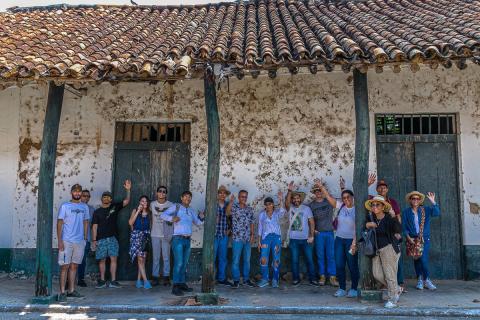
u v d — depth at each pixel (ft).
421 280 24.79
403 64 20.62
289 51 21.67
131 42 25.58
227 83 28.09
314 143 28.91
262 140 29.12
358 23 26.68
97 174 29.30
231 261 27.76
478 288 25.18
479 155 28.07
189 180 29.17
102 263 26.61
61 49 23.48
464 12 27.04
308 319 20.02
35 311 21.21
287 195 27.78
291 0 34.73
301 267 27.78
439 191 28.50
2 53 22.59
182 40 24.81
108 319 20.26
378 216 21.43
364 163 22.09
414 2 32.17
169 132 30.19
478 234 27.55
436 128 29.09
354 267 23.38
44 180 22.13
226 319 20.15
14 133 29.78
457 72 28.71
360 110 22.29
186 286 25.02
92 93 29.84
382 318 19.94
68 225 22.81
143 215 26.55
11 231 29.07
